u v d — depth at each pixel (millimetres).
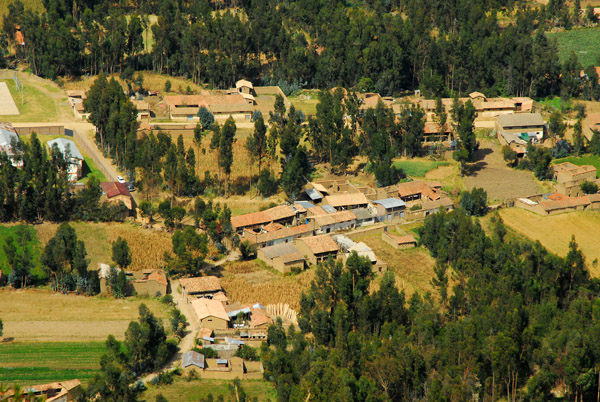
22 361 161250
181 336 174125
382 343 160750
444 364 157000
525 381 158125
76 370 159250
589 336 156625
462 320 171375
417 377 153625
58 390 147750
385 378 151500
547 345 159500
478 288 180625
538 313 171625
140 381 157500
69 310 181750
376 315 175500
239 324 177125
